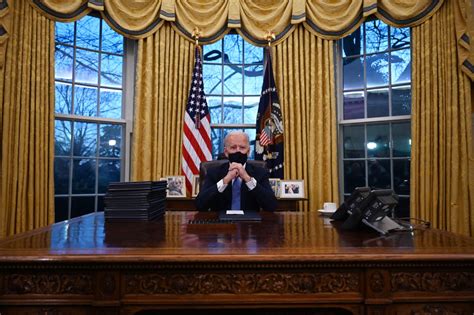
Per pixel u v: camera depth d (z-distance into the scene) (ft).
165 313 3.49
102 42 11.96
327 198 11.22
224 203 7.12
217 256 2.96
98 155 11.68
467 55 9.66
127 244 3.42
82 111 11.48
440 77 10.15
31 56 9.93
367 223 4.28
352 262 3.04
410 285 3.07
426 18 10.46
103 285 2.99
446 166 9.87
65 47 11.23
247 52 12.97
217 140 12.68
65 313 3.00
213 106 12.75
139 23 11.38
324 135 11.46
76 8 10.66
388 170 11.64
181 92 11.65
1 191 9.12
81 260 2.93
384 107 11.84
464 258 3.00
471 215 9.52
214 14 11.83
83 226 4.71
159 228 4.51
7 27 9.39
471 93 9.91
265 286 3.05
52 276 3.01
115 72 12.18
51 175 10.08
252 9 11.85
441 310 3.06
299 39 11.76
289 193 10.55
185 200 10.43
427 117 10.25
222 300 3.02
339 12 11.53
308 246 3.33
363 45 12.26
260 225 4.87
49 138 10.12
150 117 11.36
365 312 3.05
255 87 12.92
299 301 3.03
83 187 11.41
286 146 11.50
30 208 9.55
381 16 11.10
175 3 11.64
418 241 3.63
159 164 11.21
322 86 11.60
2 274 2.97
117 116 12.13
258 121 11.63
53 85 10.31
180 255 2.97
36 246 3.32
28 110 9.73
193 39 11.77
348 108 12.42
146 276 3.04
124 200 5.30
